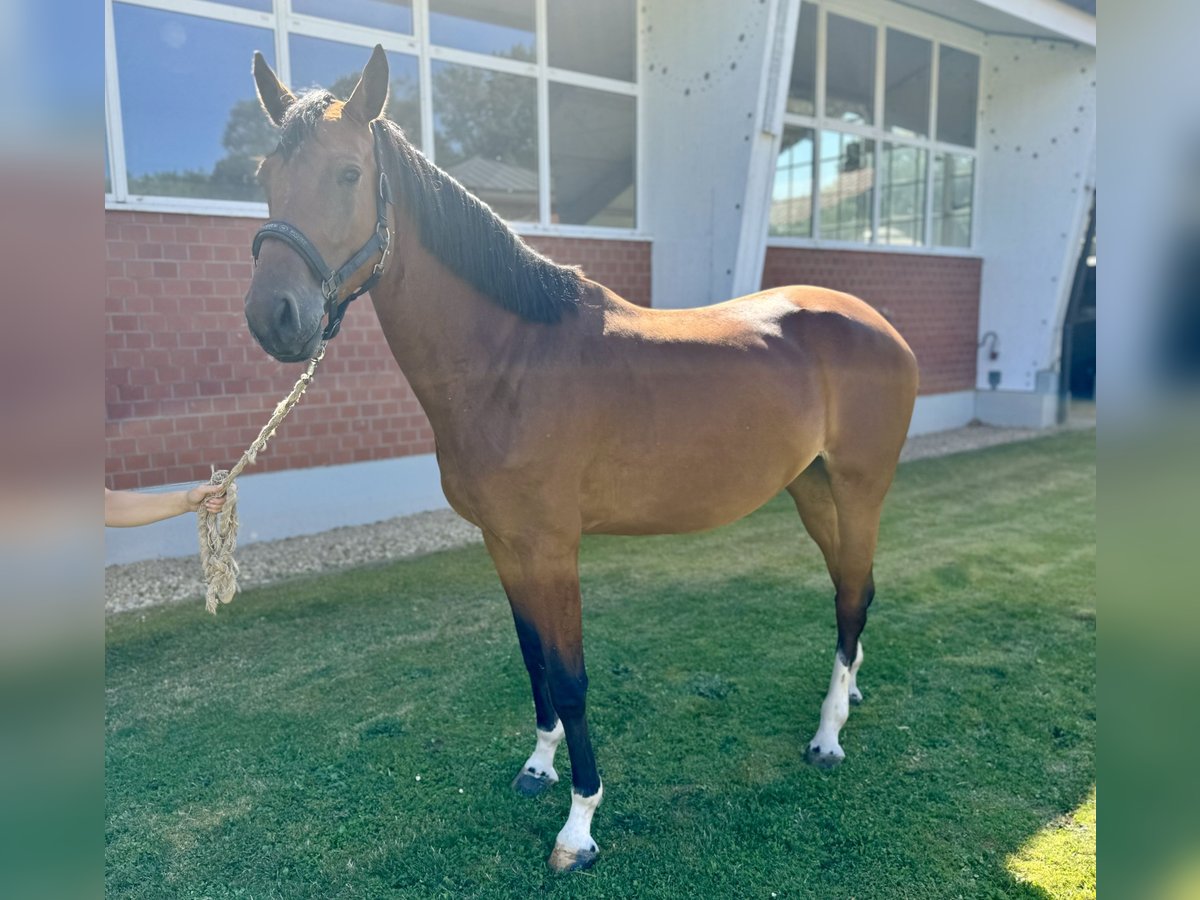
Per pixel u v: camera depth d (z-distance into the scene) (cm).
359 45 509
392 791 239
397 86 530
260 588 416
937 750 255
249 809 231
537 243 597
